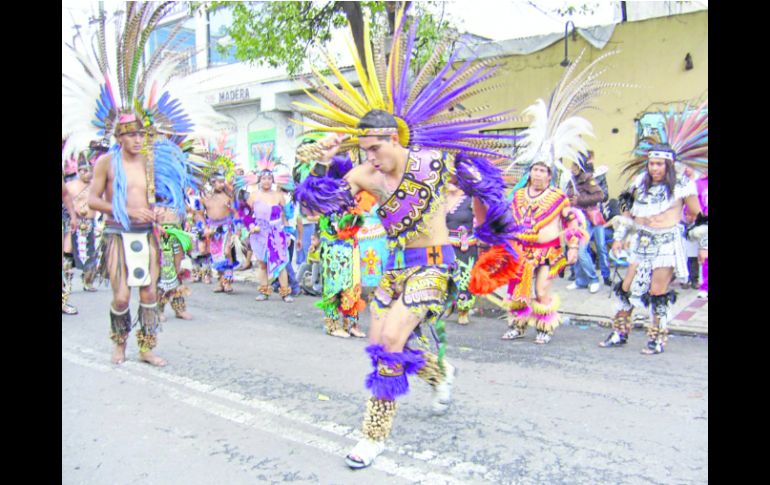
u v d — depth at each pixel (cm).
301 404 448
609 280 916
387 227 371
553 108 675
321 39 938
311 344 639
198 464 349
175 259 755
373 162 350
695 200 561
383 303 371
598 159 1062
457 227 683
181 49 541
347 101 376
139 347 556
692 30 965
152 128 525
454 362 560
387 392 346
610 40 1026
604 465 340
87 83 496
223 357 582
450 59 385
